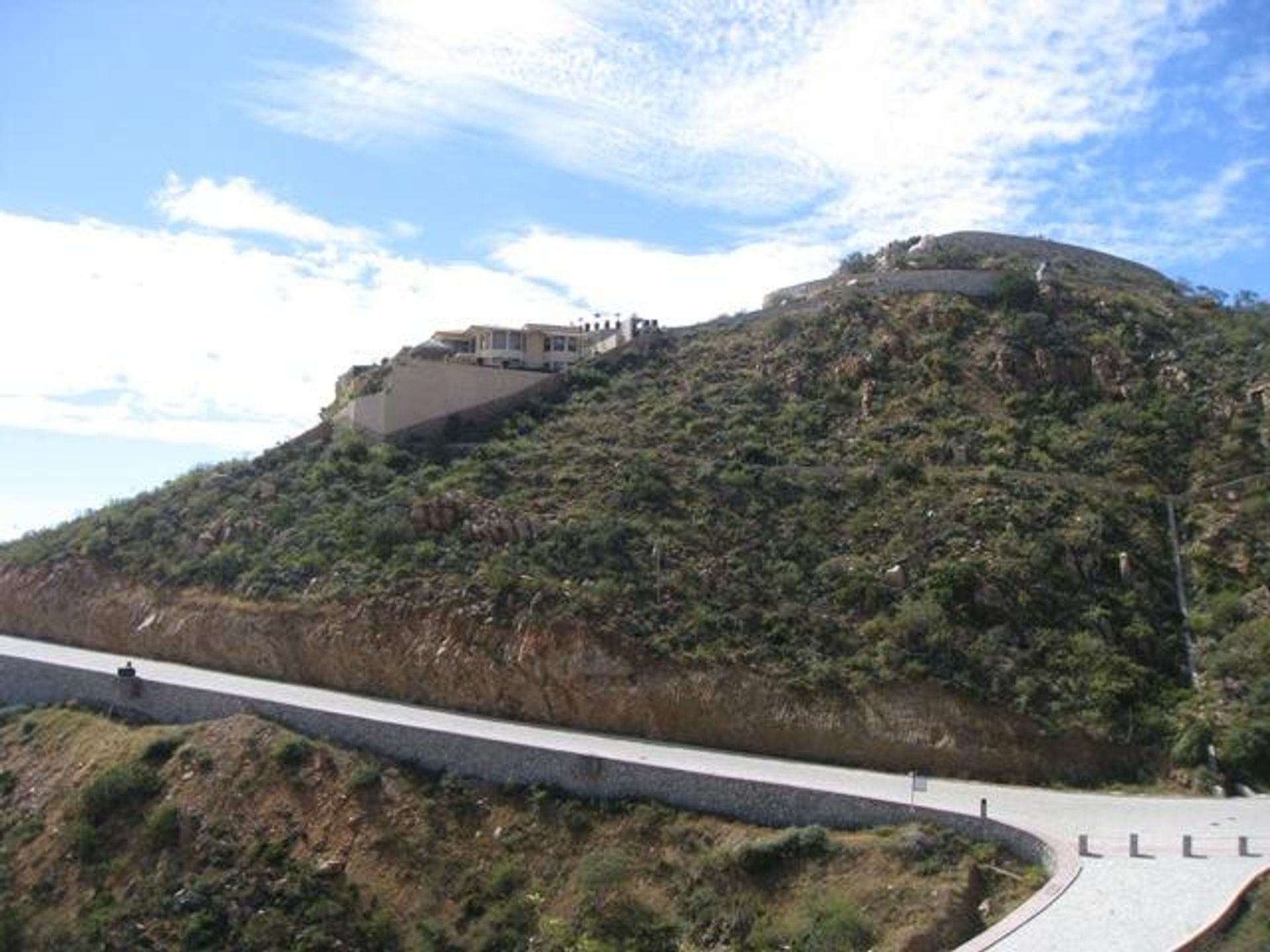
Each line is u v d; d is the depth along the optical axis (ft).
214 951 123.03
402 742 142.92
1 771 162.81
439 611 163.73
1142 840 111.04
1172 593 163.43
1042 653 149.18
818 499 179.93
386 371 262.26
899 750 138.21
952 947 101.86
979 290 231.71
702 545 171.94
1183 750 134.82
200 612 186.80
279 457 229.45
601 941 115.03
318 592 177.37
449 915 123.24
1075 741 136.77
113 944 125.80
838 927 105.50
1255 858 105.09
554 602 158.71
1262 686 140.56
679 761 134.62
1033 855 109.50
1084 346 211.82
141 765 149.48
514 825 130.31
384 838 131.64
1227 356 211.00
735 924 112.37
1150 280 263.08
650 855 122.72
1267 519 171.32
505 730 146.00
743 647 151.84
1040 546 163.53
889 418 199.62
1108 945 87.25
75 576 209.56
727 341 240.94
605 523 174.50
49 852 142.10
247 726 150.92
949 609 153.79
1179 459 187.93
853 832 118.83
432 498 186.91
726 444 199.52
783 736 142.31
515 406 228.63
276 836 135.23
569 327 274.36
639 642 152.15
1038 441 191.93
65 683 177.99
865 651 149.48
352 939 122.52
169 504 223.10
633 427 210.59
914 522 171.01
